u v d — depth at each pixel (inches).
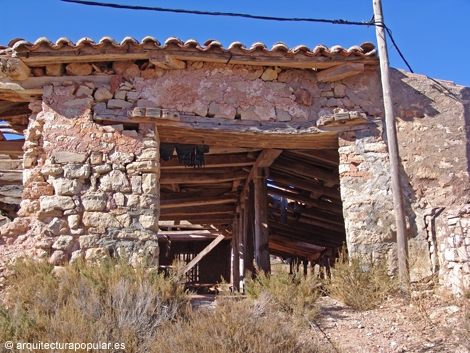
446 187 306.7
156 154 289.1
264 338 189.9
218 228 669.3
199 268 773.9
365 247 292.5
